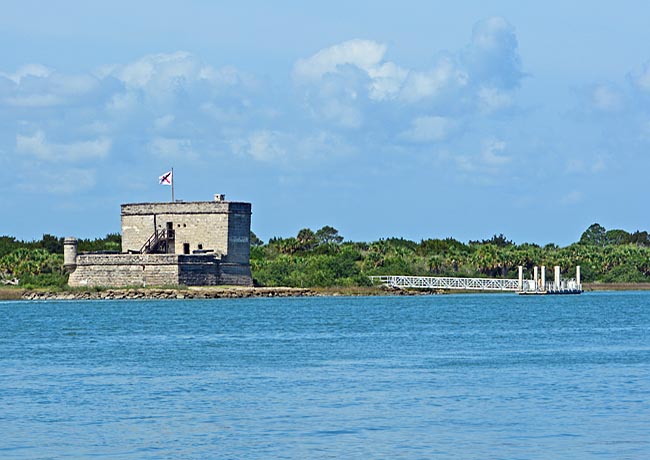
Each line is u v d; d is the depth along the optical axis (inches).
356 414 5871.1
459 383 7032.5
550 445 5083.7
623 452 4945.9
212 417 5807.1
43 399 6451.8
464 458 4847.4
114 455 4933.6
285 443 5147.6
